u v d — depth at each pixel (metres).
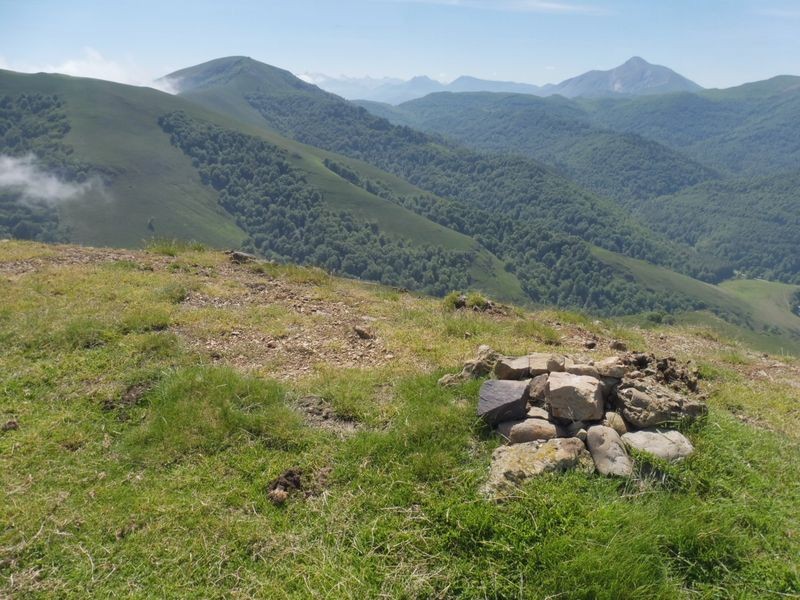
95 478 4.54
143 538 3.96
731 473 4.73
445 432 5.05
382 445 4.91
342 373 6.36
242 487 4.48
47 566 3.74
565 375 5.30
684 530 3.89
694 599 3.54
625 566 3.56
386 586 3.59
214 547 3.90
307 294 9.73
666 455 4.67
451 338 7.73
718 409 6.29
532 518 3.94
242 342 7.25
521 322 8.86
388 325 8.25
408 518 4.11
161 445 4.89
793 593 3.56
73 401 5.58
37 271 9.59
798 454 5.30
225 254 12.12
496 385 5.33
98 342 6.79
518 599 3.48
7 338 6.70
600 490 4.27
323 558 3.80
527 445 4.67
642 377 6.23
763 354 10.16
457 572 3.66
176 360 6.44
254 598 3.54
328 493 4.41
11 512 4.12
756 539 4.02
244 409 5.42
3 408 5.42
